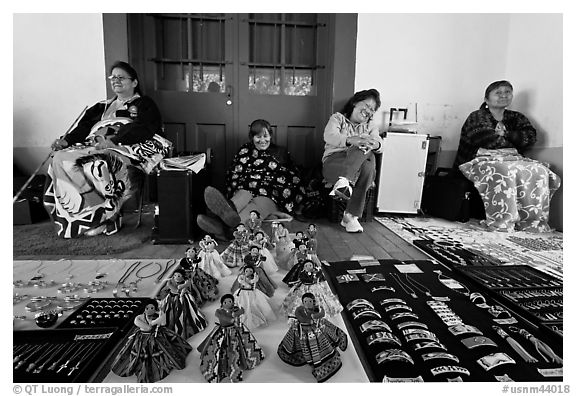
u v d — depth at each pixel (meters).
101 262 1.84
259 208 2.73
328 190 2.88
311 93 3.49
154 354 0.96
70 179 2.25
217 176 3.46
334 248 2.21
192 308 1.18
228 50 3.32
